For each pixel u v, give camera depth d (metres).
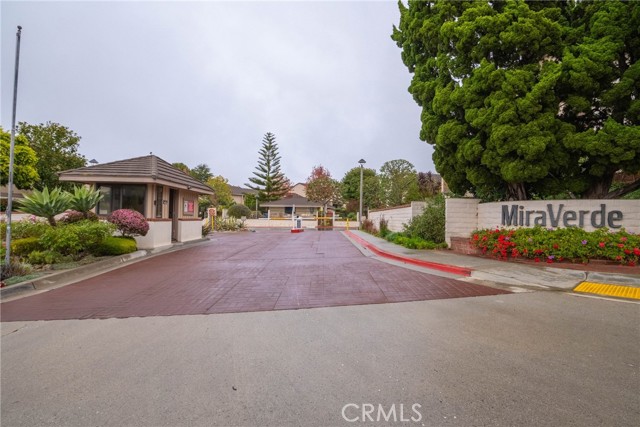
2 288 6.09
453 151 10.05
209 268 8.80
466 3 9.07
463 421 2.29
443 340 3.73
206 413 2.44
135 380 2.93
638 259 7.37
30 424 2.34
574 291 5.95
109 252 10.02
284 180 52.62
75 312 4.98
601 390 2.66
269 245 15.36
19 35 7.21
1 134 20.77
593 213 8.17
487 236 9.41
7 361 3.35
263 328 4.20
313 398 2.62
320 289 6.29
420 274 7.66
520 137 7.85
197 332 4.09
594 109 8.32
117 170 13.05
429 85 10.20
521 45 8.06
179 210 15.55
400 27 11.77
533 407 2.44
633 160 7.52
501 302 5.28
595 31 7.74
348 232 24.42
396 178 28.41
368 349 3.51
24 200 9.38
